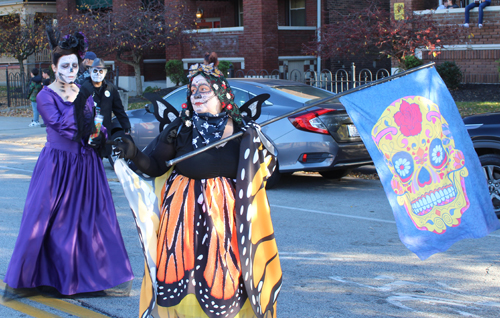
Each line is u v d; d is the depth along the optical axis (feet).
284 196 25.76
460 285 14.37
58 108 13.17
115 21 63.46
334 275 15.29
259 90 26.58
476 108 39.78
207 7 80.38
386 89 10.93
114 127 15.64
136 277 15.38
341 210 22.86
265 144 10.07
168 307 9.82
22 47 79.41
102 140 13.29
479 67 50.49
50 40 13.35
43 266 13.44
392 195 10.71
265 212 9.98
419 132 11.01
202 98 9.76
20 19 92.02
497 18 48.98
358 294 13.87
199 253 9.59
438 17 51.83
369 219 21.33
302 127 24.90
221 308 9.45
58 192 13.21
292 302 13.41
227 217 9.77
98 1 79.82
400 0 53.78
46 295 13.83
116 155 9.96
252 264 9.71
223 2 79.97
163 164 10.20
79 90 13.39
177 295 9.56
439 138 11.14
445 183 11.04
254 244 9.77
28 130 52.54
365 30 42.70
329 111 24.91
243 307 10.03
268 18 62.69
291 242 18.48
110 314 12.78
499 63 46.78
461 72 51.31
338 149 24.95
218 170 9.84
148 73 80.84
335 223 20.84
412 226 10.76
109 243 13.57
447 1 52.24
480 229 11.18
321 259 16.69
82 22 63.93
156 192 10.41
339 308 13.00
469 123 21.61
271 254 10.08
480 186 11.32
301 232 19.66
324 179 30.01
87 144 13.51
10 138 47.62
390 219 21.29
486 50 49.83
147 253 9.84
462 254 16.98
